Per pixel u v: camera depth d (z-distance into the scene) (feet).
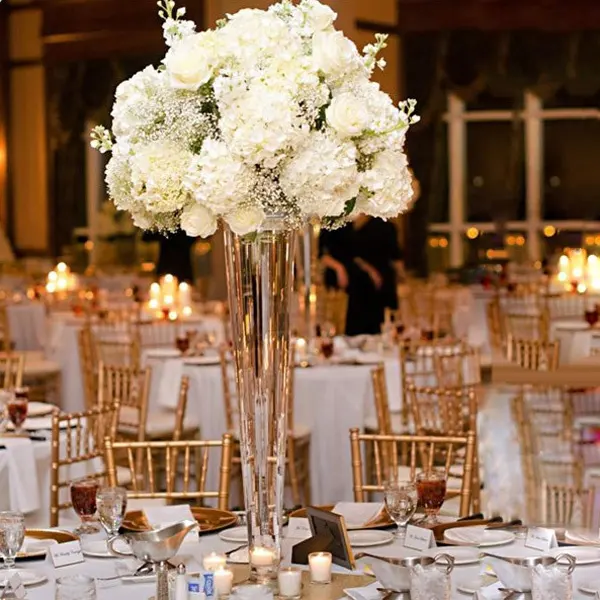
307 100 11.19
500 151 73.77
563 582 10.04
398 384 30.55
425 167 72.90
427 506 14.05
